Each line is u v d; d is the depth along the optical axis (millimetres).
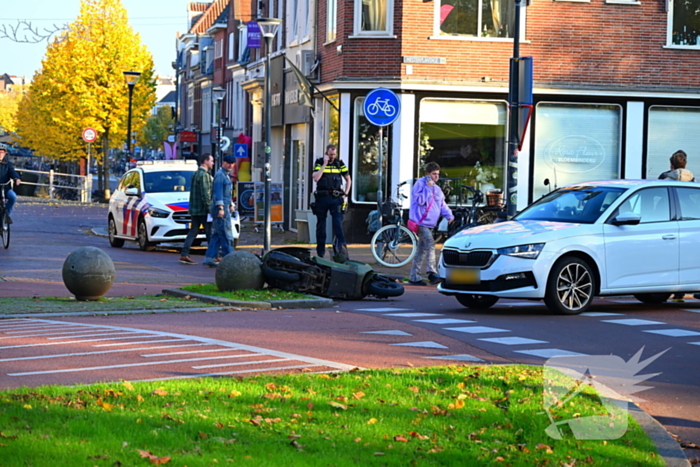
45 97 98375
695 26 42219
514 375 12695
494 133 41219
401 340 16672
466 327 18578
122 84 95125
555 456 8875
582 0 41375
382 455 8711
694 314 21781
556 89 41375
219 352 14656
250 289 23141
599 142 42031
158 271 30344
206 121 111812
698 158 42719
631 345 16734
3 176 36312
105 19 94562
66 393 10867
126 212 40312
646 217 21875
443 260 21547
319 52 45250
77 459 8023
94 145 97250
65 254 35438
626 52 41812
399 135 40531
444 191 40938
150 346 15102
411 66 40406
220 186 32000
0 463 7824
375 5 40750
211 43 115875
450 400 11180
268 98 35000
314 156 46250
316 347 15516
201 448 8672
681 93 42156
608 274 21172
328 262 23766
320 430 9562
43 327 17328
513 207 27719
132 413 9930
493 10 40938
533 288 20406
